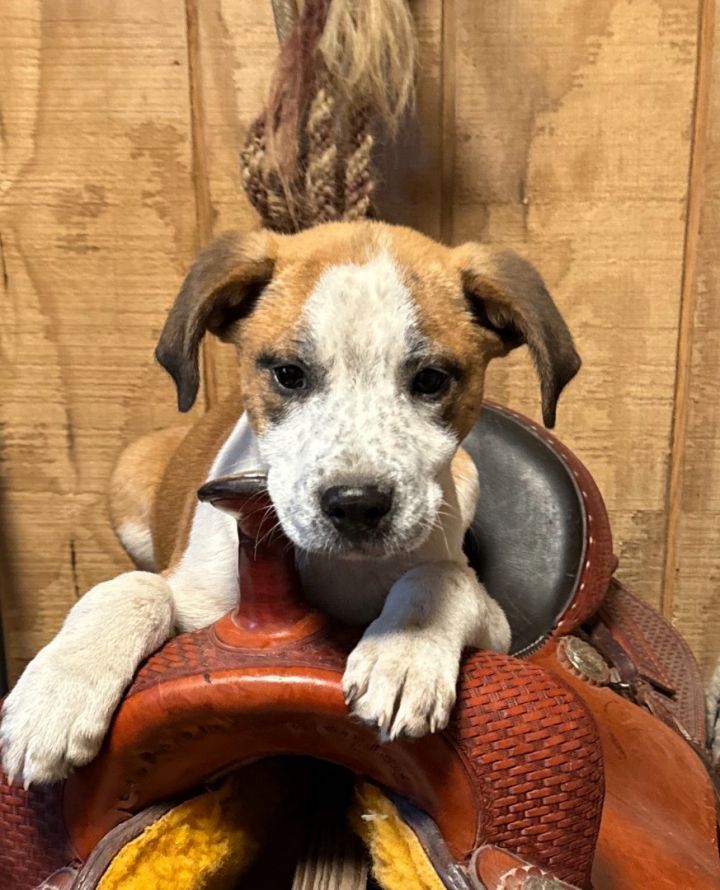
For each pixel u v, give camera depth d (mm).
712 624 744
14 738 344
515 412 614
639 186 661
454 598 412
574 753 329
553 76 645
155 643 394
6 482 725
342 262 456
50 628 755
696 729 538
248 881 387
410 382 442
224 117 653
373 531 399
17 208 668
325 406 429
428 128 653
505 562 548
